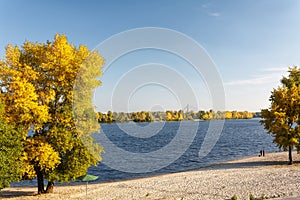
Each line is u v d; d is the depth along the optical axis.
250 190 20.17
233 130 124.81
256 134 101.56
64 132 19.73
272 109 32.19
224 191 20.52
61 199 20.86
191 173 31.89
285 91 32.81
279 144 32.41
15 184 32.31
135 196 20.97
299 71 38.50
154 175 33.59
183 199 19.03
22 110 18.72
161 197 20.08
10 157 17.77
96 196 21.69
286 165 32.69
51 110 20.45
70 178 20.78
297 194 17.78
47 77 20.19
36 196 22.12
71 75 19.69
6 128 17.81
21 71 19.53
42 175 22.75
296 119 31.73
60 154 20.81
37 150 19.20
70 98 20.02
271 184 21.80
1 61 19.48
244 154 51.34
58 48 19.78
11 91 18.94
